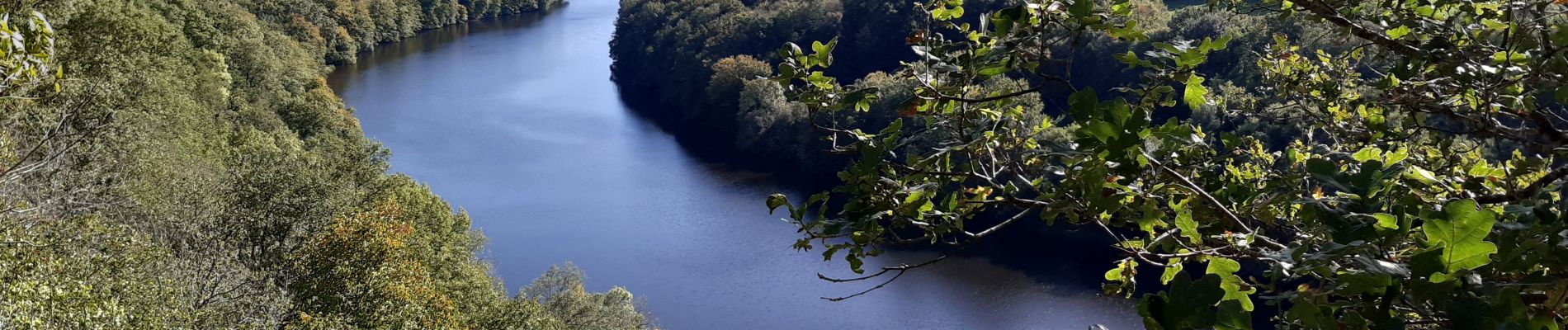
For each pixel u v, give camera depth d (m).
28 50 5.04
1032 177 3.74
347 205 29.05
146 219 21.80
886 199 2.94
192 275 20.47
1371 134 4.62
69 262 15.03
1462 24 3.84
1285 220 3.38
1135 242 3.16
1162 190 3.08
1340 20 3.75
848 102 3.19
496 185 56.12
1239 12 4.66
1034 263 40.41
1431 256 1.75
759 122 59.31
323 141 54.22
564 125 70.06
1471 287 1.89
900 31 69.38
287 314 21.36
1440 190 3.57
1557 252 1.91
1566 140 3.27
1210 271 1.99
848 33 72.56
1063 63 3.02
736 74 64.94
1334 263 1.98
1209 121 22.03
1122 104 2.24
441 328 24.41
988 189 3.25
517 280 44.12
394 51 101.00
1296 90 5.65
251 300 20.62
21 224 15.20
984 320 36.91
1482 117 3.60
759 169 58.31
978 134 3.14
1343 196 2.10
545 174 58.09
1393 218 1.83
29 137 18.62
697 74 71.69
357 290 22.39
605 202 53.03
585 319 38.22
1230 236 2.87
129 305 15.41
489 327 31.19
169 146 28.16
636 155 62.03
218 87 50.03
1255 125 21.47
